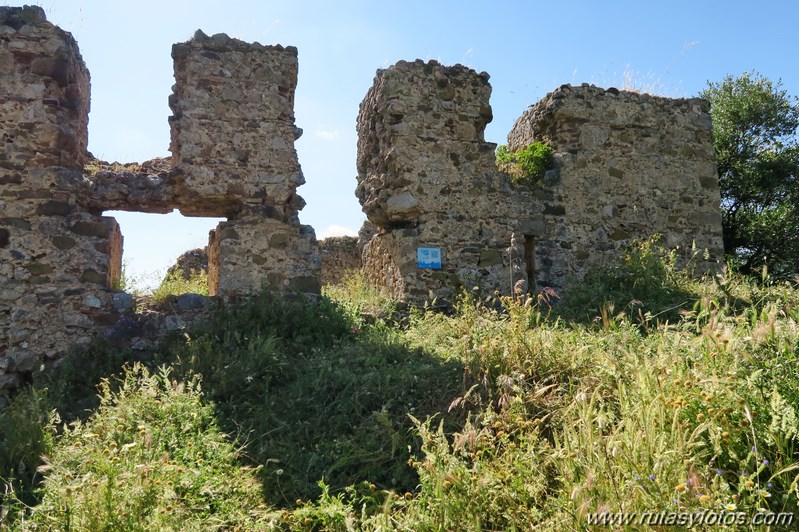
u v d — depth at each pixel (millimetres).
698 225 10586
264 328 7242
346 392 5551
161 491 3691
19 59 7262
